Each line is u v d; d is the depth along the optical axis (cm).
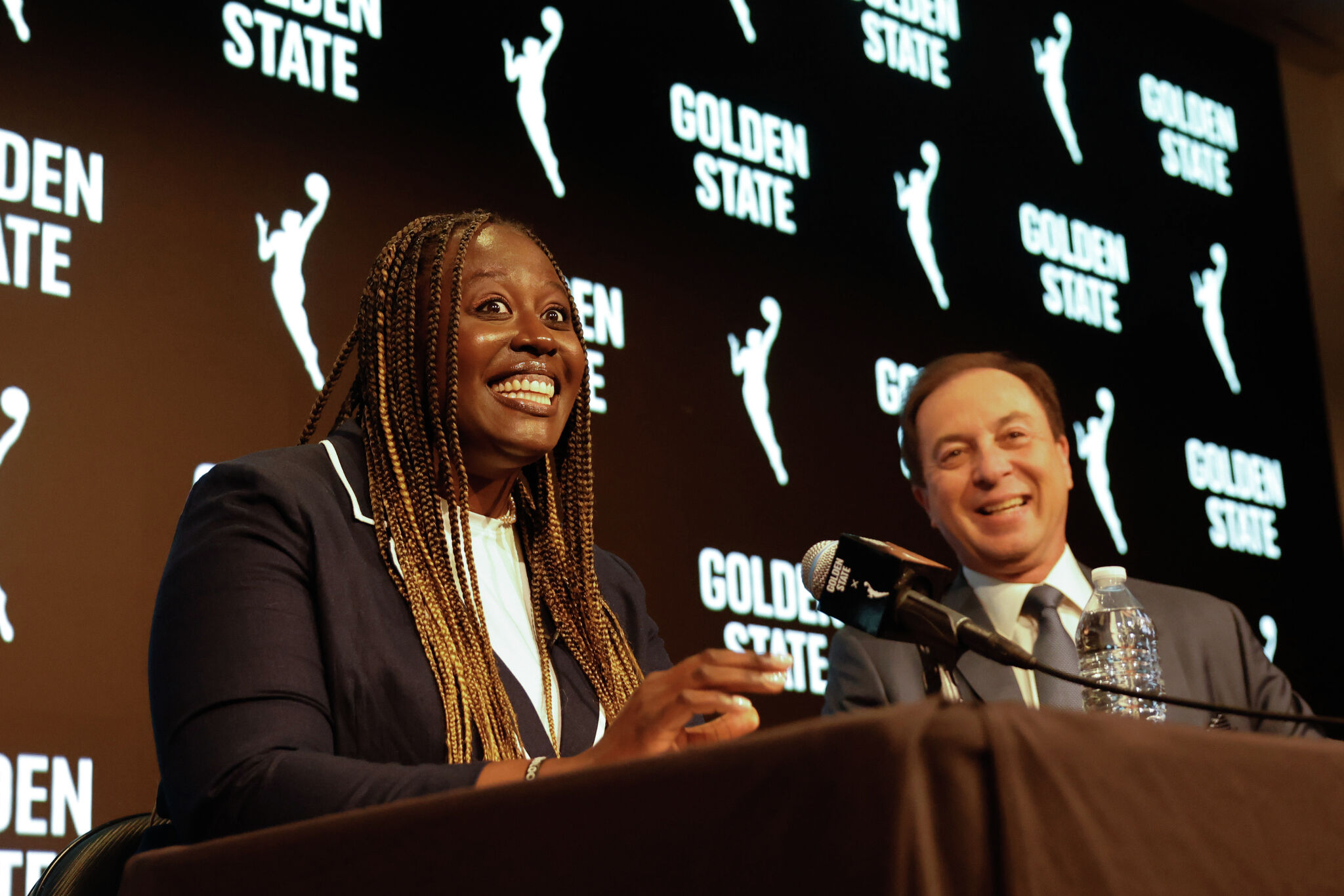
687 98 1127
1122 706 563
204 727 324
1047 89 1397
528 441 421
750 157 1154
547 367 428
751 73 1178
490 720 376
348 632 364
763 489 1069
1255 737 192
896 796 162
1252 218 1534
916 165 1266
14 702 716
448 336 419
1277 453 1449
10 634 723
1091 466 1289
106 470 772
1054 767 166
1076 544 1252
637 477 1001
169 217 829
